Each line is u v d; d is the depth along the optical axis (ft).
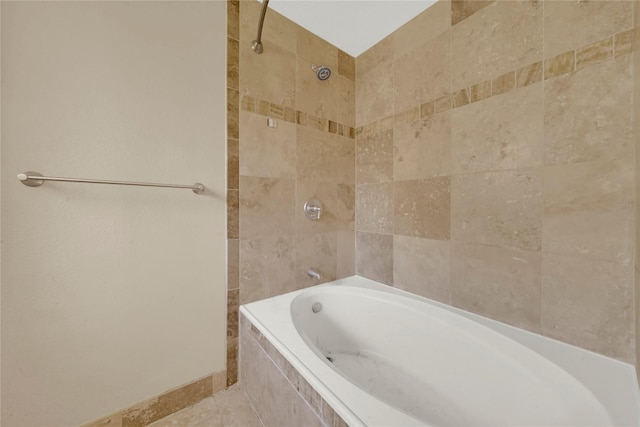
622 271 2.58
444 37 3.95
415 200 4.40
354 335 4.33
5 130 2.48
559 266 2.95
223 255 3.88
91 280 2.93
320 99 4.91
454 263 3.89
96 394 2.99
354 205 5.49
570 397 2.31
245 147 4.02
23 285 2.60
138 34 3.17
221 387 3.89
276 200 4.36
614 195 2.60
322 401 2.16
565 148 2.88
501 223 3.39
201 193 3.67
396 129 4.68
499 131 3.37
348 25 4.59
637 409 2.06
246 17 4.02
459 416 3.05
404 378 3.66
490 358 2.95
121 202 3.10
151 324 3.33
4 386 2.55
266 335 3.15
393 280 4.79
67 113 2.76
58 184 2.74
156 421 3.35
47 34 2.65
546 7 2.98
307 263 4.76
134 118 3.16
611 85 2.59
